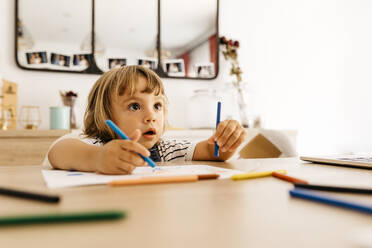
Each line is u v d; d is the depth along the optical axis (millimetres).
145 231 166
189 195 280
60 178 386
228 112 2027
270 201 252
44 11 1731
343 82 2533
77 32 1784
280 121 2266
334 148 2484
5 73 1668
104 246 141
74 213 182
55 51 1746
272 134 1125
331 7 2480
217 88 2086
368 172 487
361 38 2617
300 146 2346
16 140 1356
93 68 1804
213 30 2055
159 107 811
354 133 2578
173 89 1984
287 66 2293
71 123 1644
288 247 142
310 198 255
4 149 1340
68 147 538
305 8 2373
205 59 2037
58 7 1753
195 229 172
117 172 431
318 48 2422
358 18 2605
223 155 801
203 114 1905
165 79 1963
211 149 825
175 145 941
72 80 1789
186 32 1998
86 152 496
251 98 2078
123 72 789
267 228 174
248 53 2172
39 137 1391
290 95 2303
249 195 280
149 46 1917
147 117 748
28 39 1703
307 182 343
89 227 172
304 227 176
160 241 150
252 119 2076
